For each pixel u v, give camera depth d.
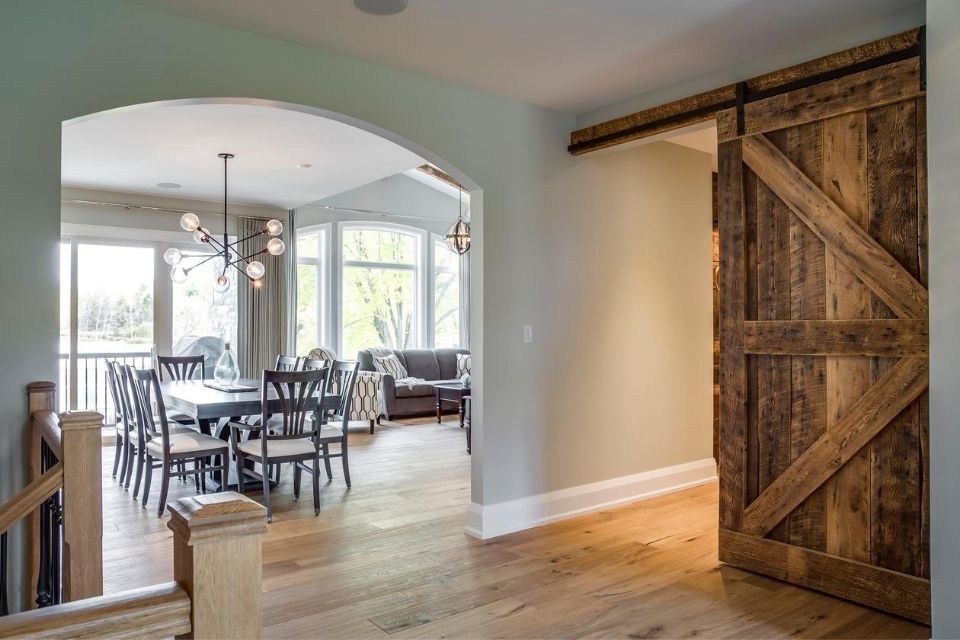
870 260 2.92
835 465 3.03
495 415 3.97
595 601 2.96
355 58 3.43
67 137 5.17
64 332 7.21
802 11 2.94
